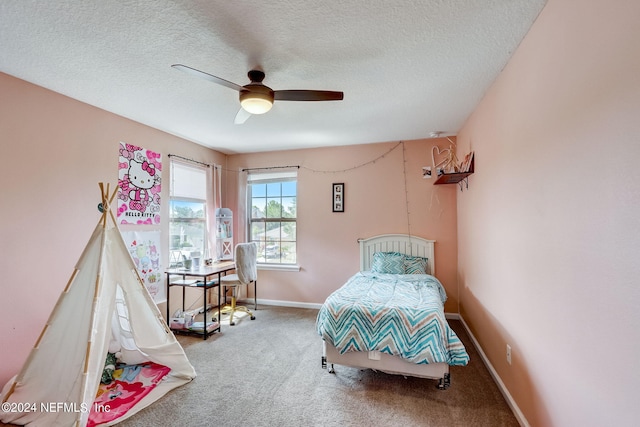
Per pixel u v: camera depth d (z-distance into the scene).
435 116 3.25
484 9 1.62
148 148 3.54
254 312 4.32
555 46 1.49
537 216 1.68
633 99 0.98
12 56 2.06
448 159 3.79
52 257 2.57
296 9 1.61
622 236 1.04
